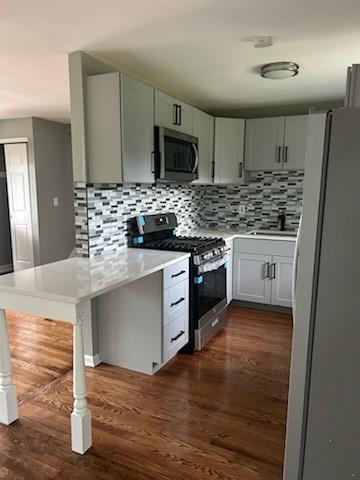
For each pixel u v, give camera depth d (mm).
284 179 4391
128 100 2516
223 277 3641
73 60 2521
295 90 3549
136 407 2352
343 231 1311
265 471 1840
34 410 2314
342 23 2094
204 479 1789
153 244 3312
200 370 2818
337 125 1272
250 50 2500
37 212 5133
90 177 2639
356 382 1371
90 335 2820
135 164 2627
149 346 2729
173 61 2711
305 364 1431
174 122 3164
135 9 1902
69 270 2383
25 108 4359
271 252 3922
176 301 2848
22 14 1943
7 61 2680
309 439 1476
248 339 3371
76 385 1932
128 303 2750
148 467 1862
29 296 1954
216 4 1860
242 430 2141
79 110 2562
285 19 2043
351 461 1425
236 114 4535
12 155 5164
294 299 1428
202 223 4824
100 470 1841
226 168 4160
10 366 2180
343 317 1354
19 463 1882
